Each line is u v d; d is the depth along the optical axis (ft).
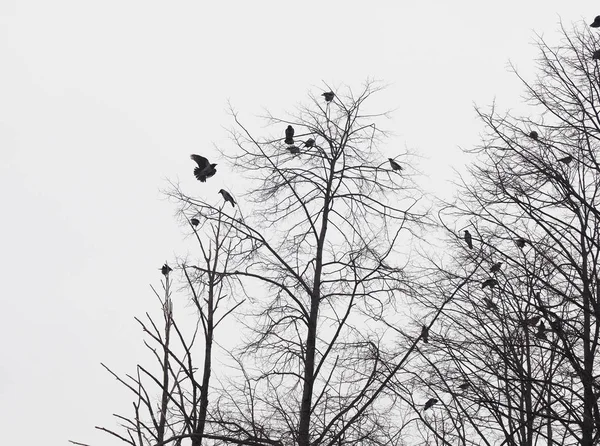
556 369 38.09
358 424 38.40
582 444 33.81
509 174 39.24
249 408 37.83
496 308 39.58
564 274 35.96
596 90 38.99
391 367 39.65
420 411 40.37
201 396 31.04
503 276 40.57
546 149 39.70
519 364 37.27
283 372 39.45
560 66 40.11
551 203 37.81
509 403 37.81
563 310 38.22
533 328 38.29
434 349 40.29
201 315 32.35
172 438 28.17
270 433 37.06
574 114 39.34
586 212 37.40
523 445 37.45
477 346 40.11
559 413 37.50
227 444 35.12
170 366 30.89
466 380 38.55
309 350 39.81
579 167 38.99
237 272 38.96
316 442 35.58
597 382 35.37
